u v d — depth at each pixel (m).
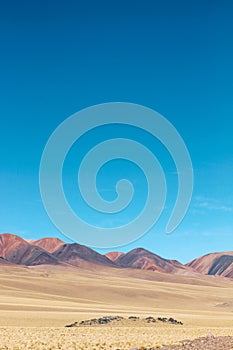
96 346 42.16
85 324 76.81
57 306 122.31
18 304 118.06
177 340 45.41
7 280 194.50
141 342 43.72
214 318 103.31
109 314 102.56
